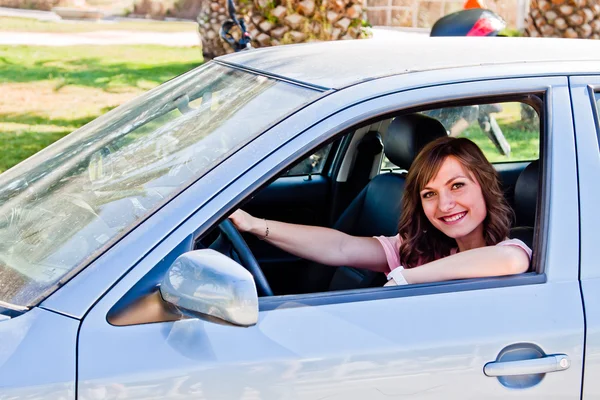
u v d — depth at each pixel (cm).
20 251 215
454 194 252
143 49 1395
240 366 193
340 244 287
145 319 192
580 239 221
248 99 246
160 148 245
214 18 1151
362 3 798
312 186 391
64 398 183
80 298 191
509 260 225
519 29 1481
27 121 855
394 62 244
